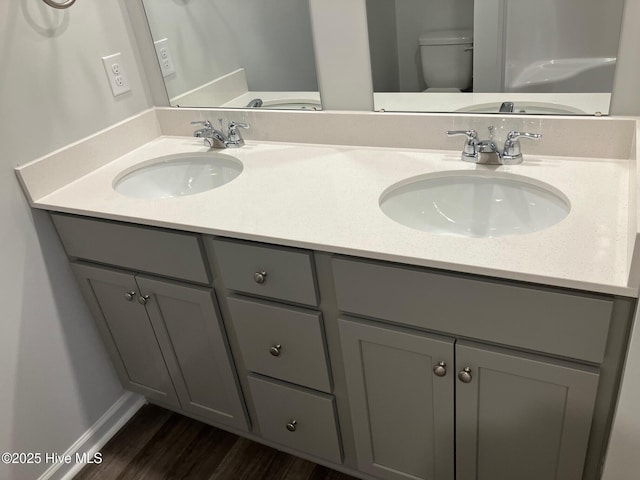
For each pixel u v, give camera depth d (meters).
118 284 1.58
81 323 1.74
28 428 1.62
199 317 1.50
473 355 1.12
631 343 0.91
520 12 1.27
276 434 1.62
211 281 1.42
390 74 1.47
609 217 1.09
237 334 1.46
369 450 1.46
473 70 1.38
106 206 1.44
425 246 1.08
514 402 1.15
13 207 1.49
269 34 1.56
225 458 1.74
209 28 1.65
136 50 1.79
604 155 1.32
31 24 1.45
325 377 1.39
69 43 1.56
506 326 1.05
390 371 1.28
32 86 1.48
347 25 1.45
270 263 1.26
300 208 1.29
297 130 1.66
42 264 1.59
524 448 1.21
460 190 1.39
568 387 1.06
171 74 1.79
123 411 1.93
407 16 1.39
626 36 1.20
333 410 1.44
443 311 1.10
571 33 1.24
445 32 1.36
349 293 1.20
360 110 1.56
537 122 1.36
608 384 1.03
